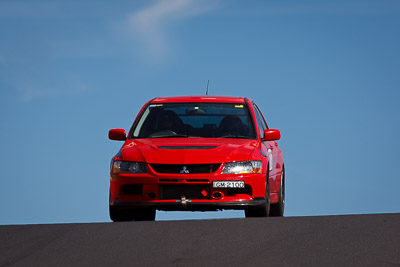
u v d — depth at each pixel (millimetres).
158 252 18188
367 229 20656
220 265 16578
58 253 18516
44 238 20656
